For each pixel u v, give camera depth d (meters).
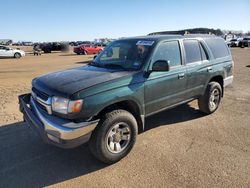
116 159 3.68
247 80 10.32
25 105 4.04
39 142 4.39
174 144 4.30
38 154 3.99
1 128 4.97
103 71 4.10
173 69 4.55
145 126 5.12
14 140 4.46
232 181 3.22
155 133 4.77
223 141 4.40
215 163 3.66
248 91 8.22
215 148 4.13
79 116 3.26
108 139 3.58
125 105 3.99
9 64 18.48
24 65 17.55
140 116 4.06
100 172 3.49
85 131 3.28
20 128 4.98
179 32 5.96
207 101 5.56
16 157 3.89
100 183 3.24
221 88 5.96
